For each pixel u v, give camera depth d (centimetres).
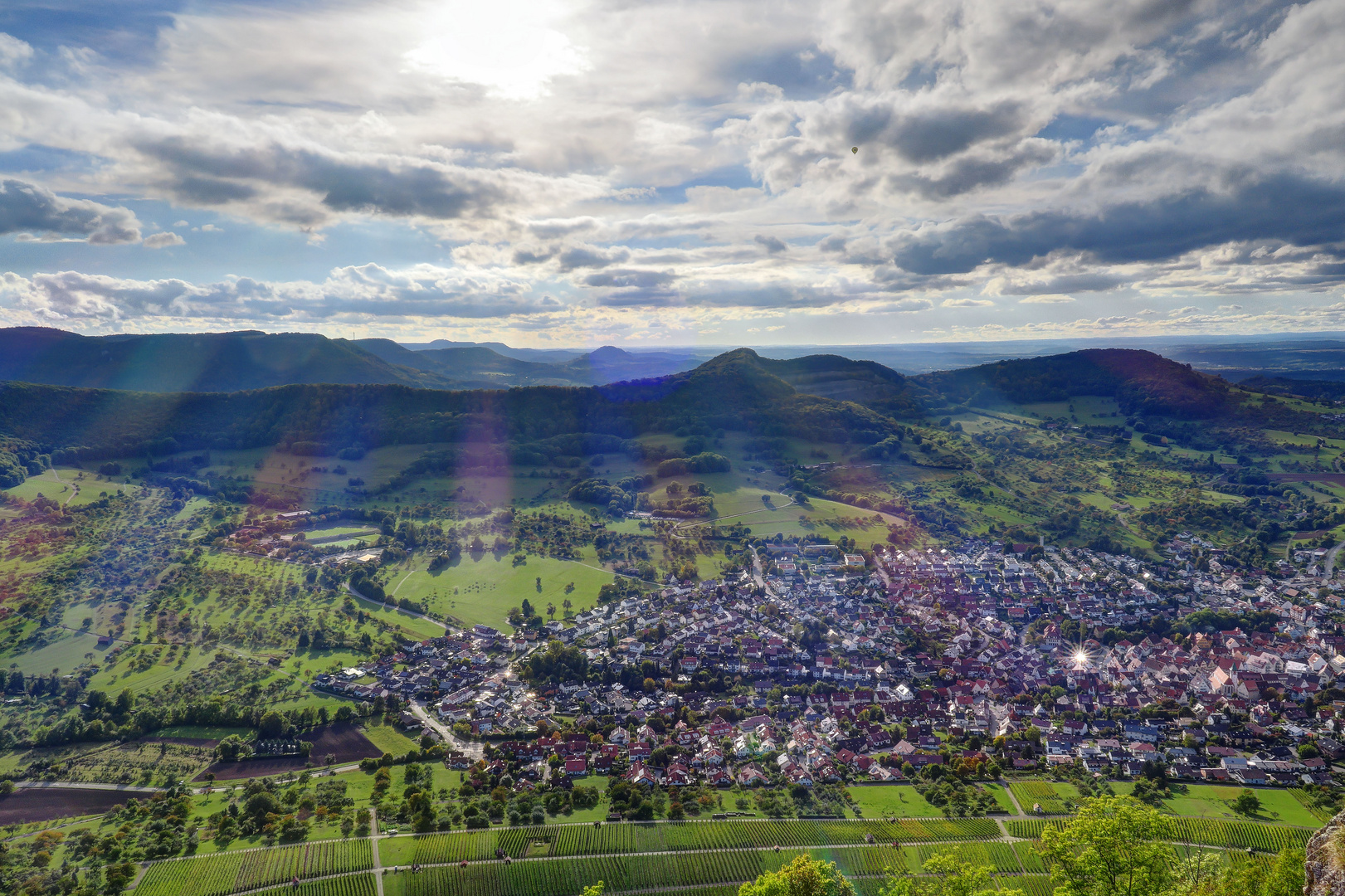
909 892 8919
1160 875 7212
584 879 13762
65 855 14388
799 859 9269
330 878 13688
